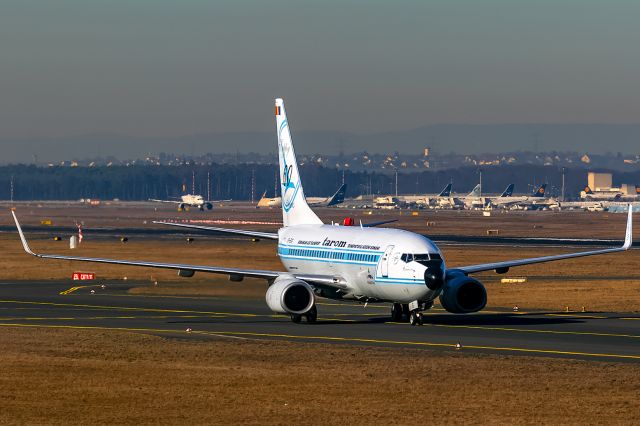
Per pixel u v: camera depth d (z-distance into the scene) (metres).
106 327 174.75
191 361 132.25
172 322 182.62
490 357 136.50
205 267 186.12
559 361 133.12
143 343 150.12
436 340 156.38
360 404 104.62
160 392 110.50
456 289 170.88
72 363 129.75
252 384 115.31
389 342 154.00
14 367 126.31
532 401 106.38
